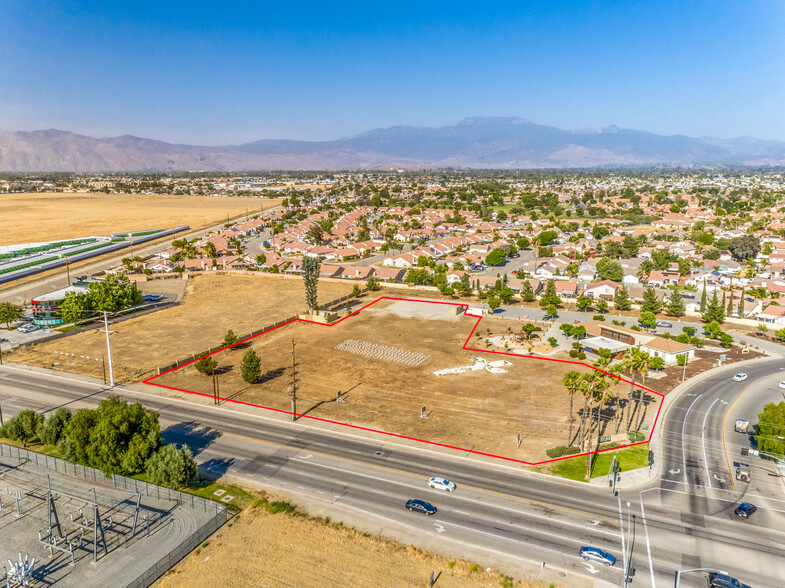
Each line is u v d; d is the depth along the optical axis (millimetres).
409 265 199375
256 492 59344
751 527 53844
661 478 62906
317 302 151125
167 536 51656
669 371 98875
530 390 88375
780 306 131625
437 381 92312
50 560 48125
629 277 172125
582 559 48938
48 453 67938
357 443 70500
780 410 68438
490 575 46906
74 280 173000
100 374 95000
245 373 90562
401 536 52000
